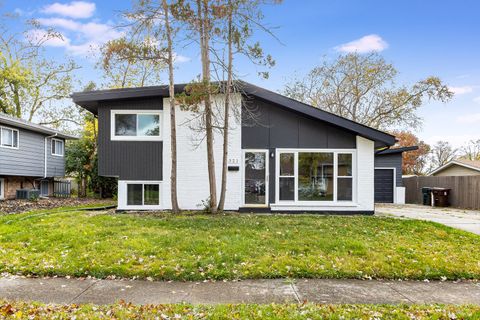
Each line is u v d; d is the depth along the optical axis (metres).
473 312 3.79
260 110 11.33
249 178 11.29
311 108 10.82
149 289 4.55
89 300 4.15
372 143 11.12
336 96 25.47
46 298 4.20
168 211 10.82
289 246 6.34
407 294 4.52
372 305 4.03
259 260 5.62
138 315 3.59
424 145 38.94
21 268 5.19
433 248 6.55
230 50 9.63
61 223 8.04
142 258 5.62
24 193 16.42
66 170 21.47
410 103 23.08
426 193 17.92
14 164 16.22
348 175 11.21
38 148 18.38
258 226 8.00
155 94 10.95
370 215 10.82
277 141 11.27
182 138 11.28
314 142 11.24
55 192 20.48
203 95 9.27
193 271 5.15
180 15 9.27
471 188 15.49
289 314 3.64
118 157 11.16
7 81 23.67
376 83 23.86
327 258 5.80
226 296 4.31
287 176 11.24
